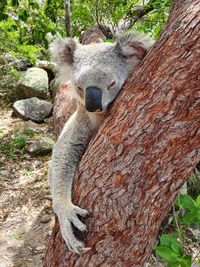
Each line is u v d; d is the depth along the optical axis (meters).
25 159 1.29
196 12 0.38
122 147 0.42
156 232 0.48
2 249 0.92
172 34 0.39
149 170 0.42
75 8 1.22
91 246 0.46
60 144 0.56
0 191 1.13
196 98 0.38
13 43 1.47
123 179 0.43
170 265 0.47
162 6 0.87
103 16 1.24
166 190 0.43
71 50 0.56
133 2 1.08
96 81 0.49
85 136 0.56
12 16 1.36
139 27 0.99
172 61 0.39
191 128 0.40
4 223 1.01
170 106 0.39
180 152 0.41
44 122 1.55
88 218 0.46
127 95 0.42
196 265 0.76
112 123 0.43
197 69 0.37
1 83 1.75
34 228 0.98
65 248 0.49
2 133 1.45
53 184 0.52
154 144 0.41
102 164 0.44
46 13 1.11
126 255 0.47
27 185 1.16
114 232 0.45
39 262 0.88
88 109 0.49
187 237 0.84
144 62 0.42
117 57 0.51
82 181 0.46
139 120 0.41
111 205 0.44
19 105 1.58
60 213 0.47
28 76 1.72
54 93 1.62
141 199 0.43
